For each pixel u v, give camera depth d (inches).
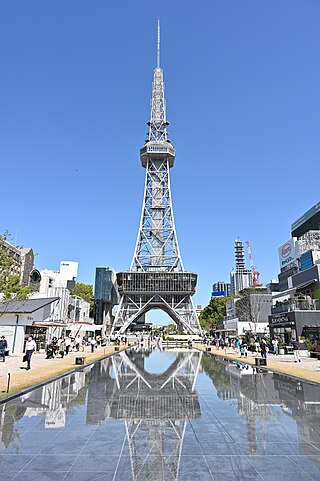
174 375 1048.8
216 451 375.2
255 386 826.8
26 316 1807.3
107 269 6525.6
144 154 6122.1
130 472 320.8
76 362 1304.1
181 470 325.4
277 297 2920.8
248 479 305.3
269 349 2063.2
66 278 6865.2
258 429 457.1
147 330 7185.0
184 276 5093.5
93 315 6210.6
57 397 679.7
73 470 325.1
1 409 571.5
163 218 5812.0
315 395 703.1
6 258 986.7
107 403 623.8
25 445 394.3
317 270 2311.8
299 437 422.3
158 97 6747.1
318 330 1934.1
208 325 5319.9
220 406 599.5
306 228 5644.7
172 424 482.6
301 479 305.3
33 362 1374.3
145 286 5068.9
